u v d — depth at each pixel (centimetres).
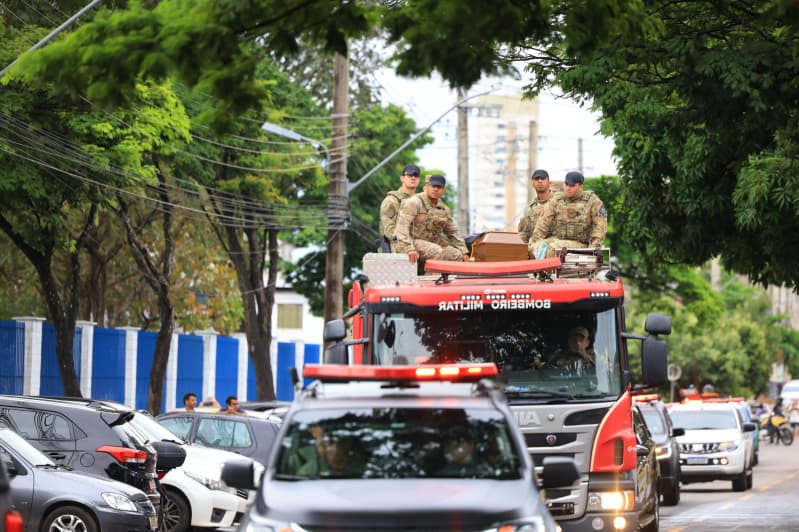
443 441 2233
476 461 2202
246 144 8875
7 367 7312
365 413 2284
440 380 2411
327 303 7644
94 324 8344
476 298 3488
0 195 6169
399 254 3828
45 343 7794
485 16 2323
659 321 3450
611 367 3478
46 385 7806
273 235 10031
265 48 2620
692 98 3994
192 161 8144
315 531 1995
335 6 2545
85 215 8106
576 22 2619
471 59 2392
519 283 3562
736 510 5894
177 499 4578
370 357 3494
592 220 4247
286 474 2191
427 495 2064
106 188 6625
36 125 5991
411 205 4144
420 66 2416
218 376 10350
